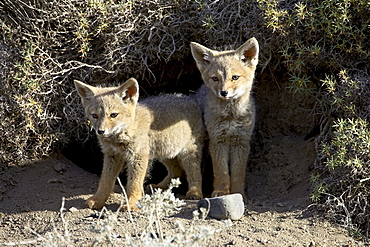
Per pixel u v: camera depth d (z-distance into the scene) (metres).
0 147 10.38
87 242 7.33
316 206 8.79
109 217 6.62
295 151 11.22
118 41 10.73
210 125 10.70
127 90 9.27
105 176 9.57
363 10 9.58
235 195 8.63
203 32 10.98
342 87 9.38
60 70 10.76
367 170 8.45
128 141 9.39
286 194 10.21
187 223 8.12
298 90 10.56
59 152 11.28
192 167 10.66
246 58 10.23
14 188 10.05
